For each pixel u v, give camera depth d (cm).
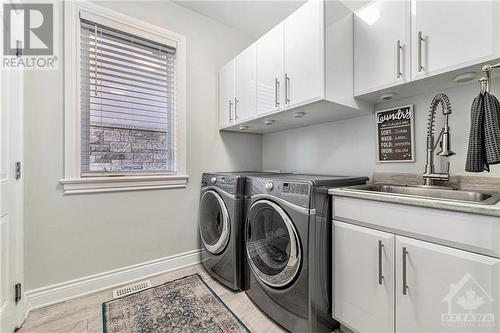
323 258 127
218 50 239
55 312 145
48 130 154
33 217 149
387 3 132
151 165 202
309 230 120
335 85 141
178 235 212
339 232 125
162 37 202
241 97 207
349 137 186
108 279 176
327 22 136
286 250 141
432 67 113
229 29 248
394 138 157
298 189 127
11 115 129
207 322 137
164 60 208
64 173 159
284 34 162
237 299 161
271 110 173
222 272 180
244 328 133
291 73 156
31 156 148
